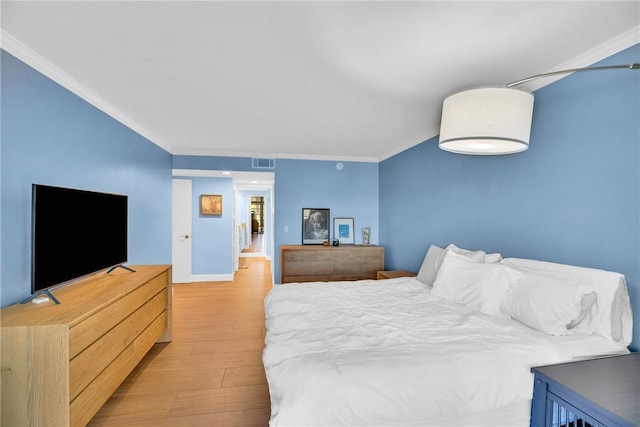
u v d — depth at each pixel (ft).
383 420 4.52
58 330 5.00
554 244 7.47
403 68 7.21
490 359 5.16
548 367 4.83
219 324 12.23
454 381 4.82
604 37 5.95
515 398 4.99
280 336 6.26
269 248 31.17
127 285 7.57
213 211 20.34
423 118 11.02
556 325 5.95
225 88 8.40
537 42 6.10
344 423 4.41
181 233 19.94
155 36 5.94
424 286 10.25
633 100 5.84
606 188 6.30
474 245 10.41
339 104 9.63
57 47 6.33
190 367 8.80
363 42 6.12
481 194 10.09
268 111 10.30
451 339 5.86
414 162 14.40
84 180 8.58
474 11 5.13
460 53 6.55
